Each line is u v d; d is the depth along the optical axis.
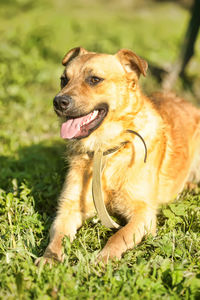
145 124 4.51
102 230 4.17
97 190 4.22
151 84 9.26
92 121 4.35
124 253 3.82
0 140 6.88
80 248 3.82
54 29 15.48
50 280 3.16
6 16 20.20
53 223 4.36
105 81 4.32
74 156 4.74
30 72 9.87
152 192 4.58
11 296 3.04
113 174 4.46
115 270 3.51
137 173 4.43
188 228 4.24
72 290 3.08
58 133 7.42
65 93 4.22
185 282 3.21
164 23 22.30
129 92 4.45
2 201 4.48
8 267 3.45
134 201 4.42
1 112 7.82
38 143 6.87
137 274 3.24
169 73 10.09
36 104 8.42
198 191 5.43
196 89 10.60
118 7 27.28
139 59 4.36
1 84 8.76
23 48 11.71
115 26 19.45
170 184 5.08
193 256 3.78
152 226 4.26
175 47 14.96
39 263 3.51
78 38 14.76
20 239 3.87
